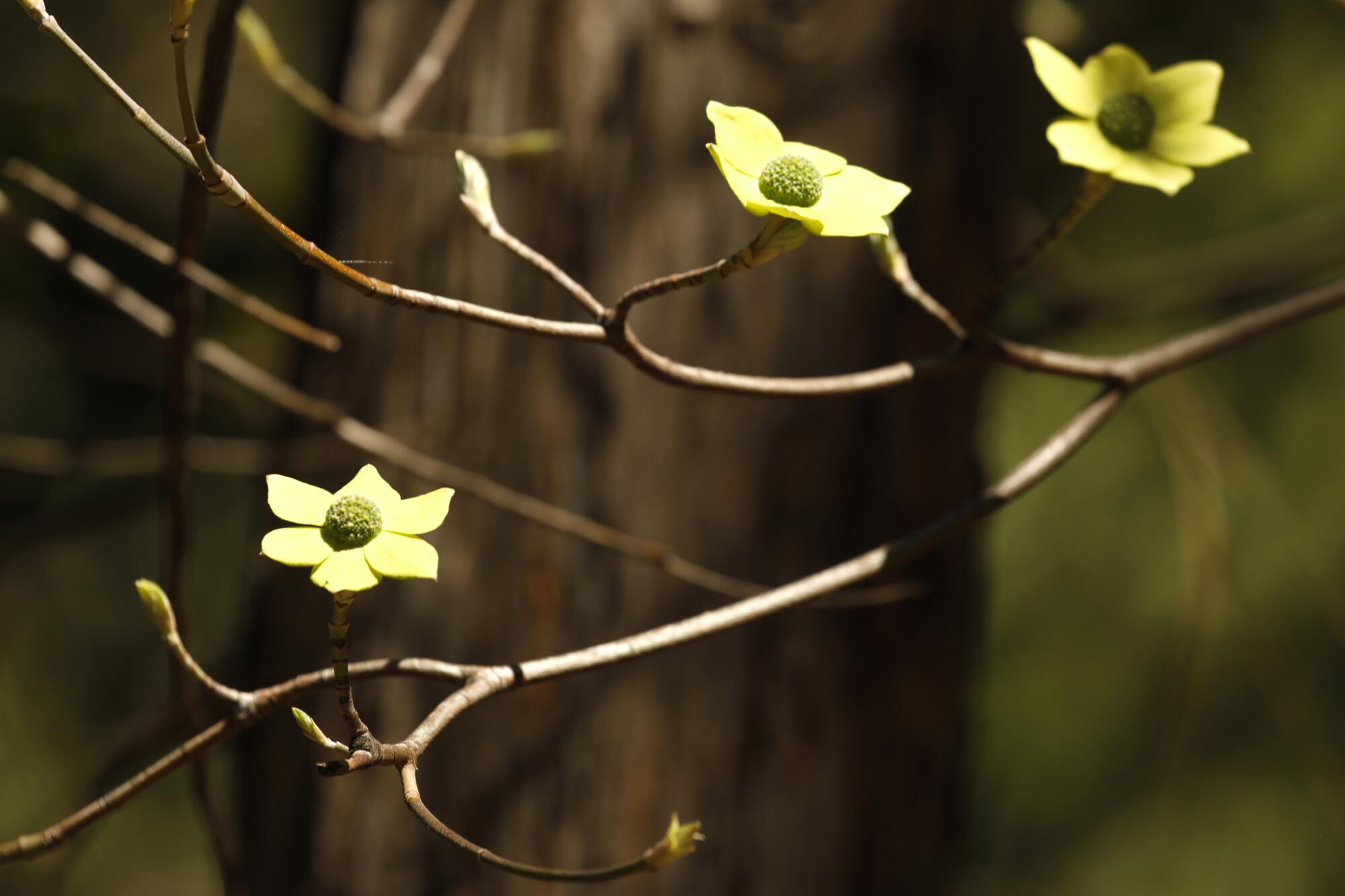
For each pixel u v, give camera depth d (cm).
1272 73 408
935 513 294
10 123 390
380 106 285
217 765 338
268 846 279
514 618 271
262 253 421
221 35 181
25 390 421
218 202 415
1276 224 434
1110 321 383
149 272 418
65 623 433
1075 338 428
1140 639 466
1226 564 292
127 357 407
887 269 180
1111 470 472
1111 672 466
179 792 447
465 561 274
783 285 280
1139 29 388
